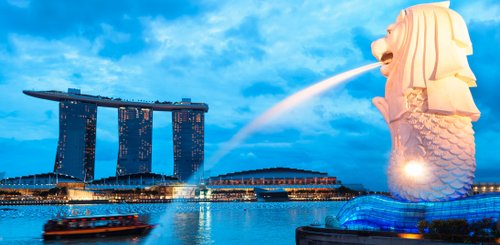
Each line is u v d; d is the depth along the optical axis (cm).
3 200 19000
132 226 5581
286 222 7469
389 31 2764
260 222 7488
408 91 2552
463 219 2266
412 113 2573
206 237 5231
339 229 2541
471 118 2550
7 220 8631
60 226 5303
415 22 2598
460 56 2522
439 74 2462
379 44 2764
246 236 5284
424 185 2519
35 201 18662
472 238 2108
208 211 11631
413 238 2236
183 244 4650
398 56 2670
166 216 9375
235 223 7300
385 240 2283
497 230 2161
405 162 2594
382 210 2586
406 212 2481
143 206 16288
